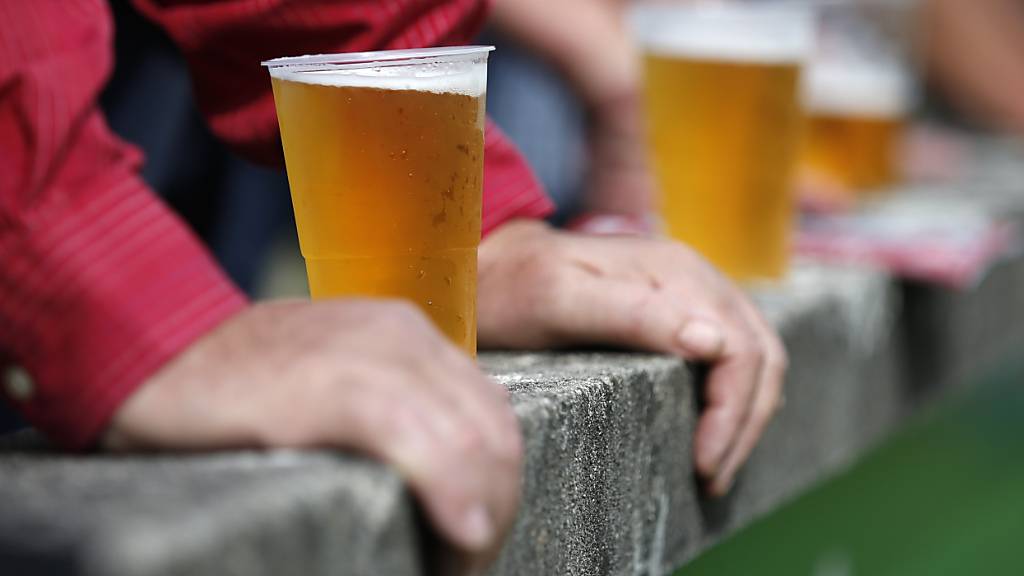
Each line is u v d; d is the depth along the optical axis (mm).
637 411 1681
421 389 1108
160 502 969
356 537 1049
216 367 1176
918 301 3066
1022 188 4438
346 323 1185
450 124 1375
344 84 1336
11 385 1224
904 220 3371
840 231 3148
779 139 2264
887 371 2887
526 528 1386
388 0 1686
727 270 2354
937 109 6145
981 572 3381
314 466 1070
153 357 1188
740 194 2297
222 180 2799
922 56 5688
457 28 1781
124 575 864
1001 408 4250
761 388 1865
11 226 1194
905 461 3725
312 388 1118
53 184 1210
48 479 1047
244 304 1262
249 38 1708
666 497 1798
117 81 2494
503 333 1855
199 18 1712
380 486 1062
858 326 2639
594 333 1804
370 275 1381
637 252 1862
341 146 1343
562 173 3779
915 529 3539
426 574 1129
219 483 1022
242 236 2941
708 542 1990
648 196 2896
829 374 2502
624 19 3232
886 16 3709
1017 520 3770
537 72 3656
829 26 3617
